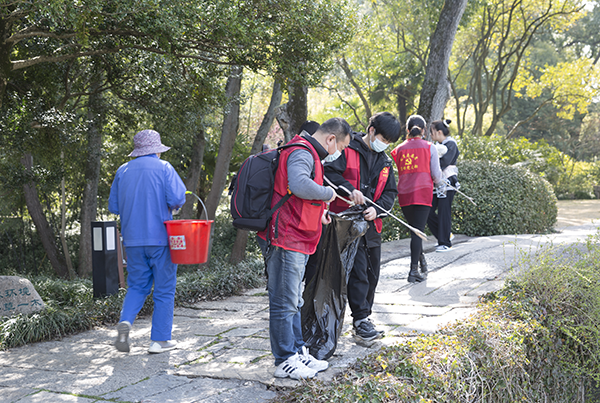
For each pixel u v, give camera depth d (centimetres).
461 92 3756
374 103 2347
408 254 731
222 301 569
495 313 373
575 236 741
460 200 934
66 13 438
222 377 305
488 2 2111
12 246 1273
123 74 818
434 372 265
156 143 381
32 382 312
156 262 365
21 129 746
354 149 356
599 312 389
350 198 340
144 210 362
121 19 495
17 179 938
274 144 2027
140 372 324
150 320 491
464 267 577
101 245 575
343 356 333
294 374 289
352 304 356
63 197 1193
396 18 2053
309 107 2588
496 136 2039
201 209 1582
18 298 457
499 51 2366
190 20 498
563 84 2477
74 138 855
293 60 595
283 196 288
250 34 534
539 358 356
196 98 750
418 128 525
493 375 300
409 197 522
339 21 579
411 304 458
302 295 335
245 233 995
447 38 1063
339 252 329
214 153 1458
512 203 909
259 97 1905
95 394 287
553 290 411
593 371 397
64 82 845
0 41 563
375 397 239
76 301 573
